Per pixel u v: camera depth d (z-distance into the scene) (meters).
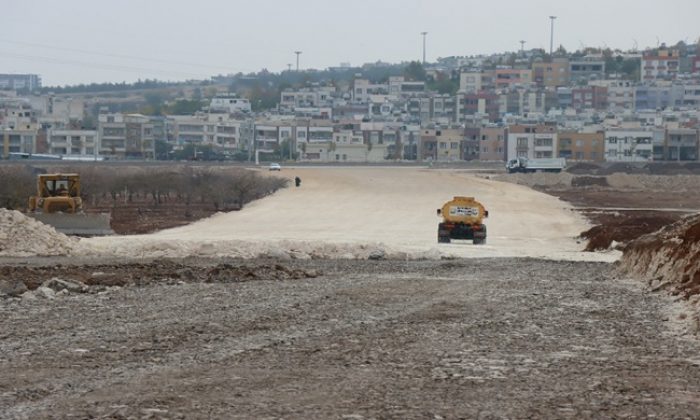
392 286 56.31
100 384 27.39
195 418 23.61
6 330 37.28
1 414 23.67
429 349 34.31
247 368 30.14
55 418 23.31
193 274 58.75
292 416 23.98
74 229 97.62
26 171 188.62
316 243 88.75
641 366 31.69
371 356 32.66
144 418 23.44
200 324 39.28
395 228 131.00
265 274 60.78
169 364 30.59
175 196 194.38
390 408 25.00
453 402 25.81
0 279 54.03
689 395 27.16
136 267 63.91
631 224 112.94
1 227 78.38
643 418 24.36
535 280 61.50
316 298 49.31
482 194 196.62
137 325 38.84
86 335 36.19
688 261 58.66
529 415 24.48
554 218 149.12
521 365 31.58
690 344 36.25
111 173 198.75
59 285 50.62
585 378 29.52
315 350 33.66
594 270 70.62
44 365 30.22
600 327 40.44
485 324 40.84
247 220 141.25
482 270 69.50
